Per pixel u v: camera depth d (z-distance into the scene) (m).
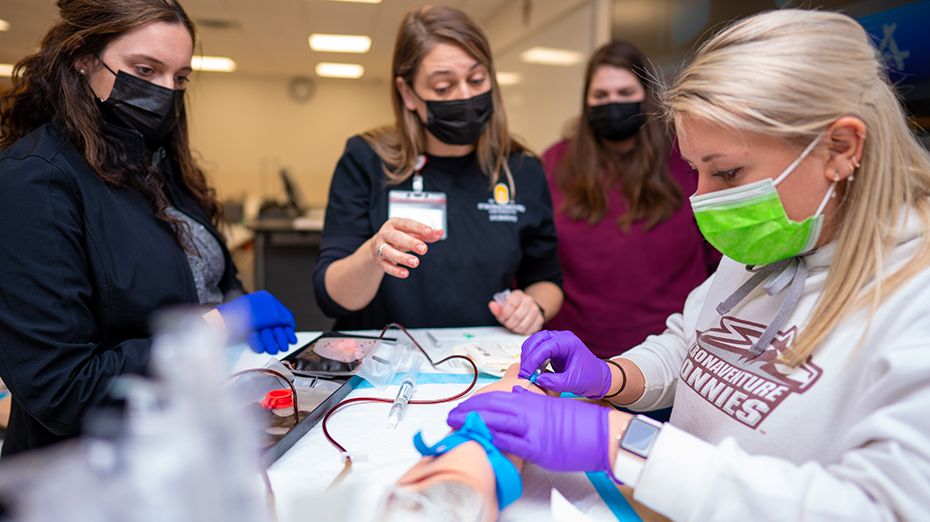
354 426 0.70
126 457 0.33
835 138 0.50
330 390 0.79
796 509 0.43
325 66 7.51
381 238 1.02
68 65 0.89
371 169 1.39
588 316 1.75
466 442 0.54
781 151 0.51
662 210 1.70
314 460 0.61
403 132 1.40
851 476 0.44
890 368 0.44
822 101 0.49
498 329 1.25
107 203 0.88
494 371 0.89
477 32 1.26
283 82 8.49
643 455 0.51
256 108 8.46
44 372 0.74
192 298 1.02
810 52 0.49
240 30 5.44
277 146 8.61
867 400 0.46
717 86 0.51
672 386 0.84
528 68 4.72
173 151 1.18
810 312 0.56
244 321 0.98
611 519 0.54
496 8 5.21
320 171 8.80
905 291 0.47
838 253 0.53
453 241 1.38
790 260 0.61
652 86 0.73
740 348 0.63
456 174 1.42
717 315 0.72
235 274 1.32
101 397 0.76
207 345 0.37
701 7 2.26
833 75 0.49
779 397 0.54
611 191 1.77
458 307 1.37
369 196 1.41
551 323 1.84
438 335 1.18
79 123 0.87
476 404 0.61
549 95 4.27
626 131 1.69
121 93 0.91
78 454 0.34
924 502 0.39
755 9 1.89
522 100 4.91
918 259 0.48
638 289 1.71
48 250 0.76
